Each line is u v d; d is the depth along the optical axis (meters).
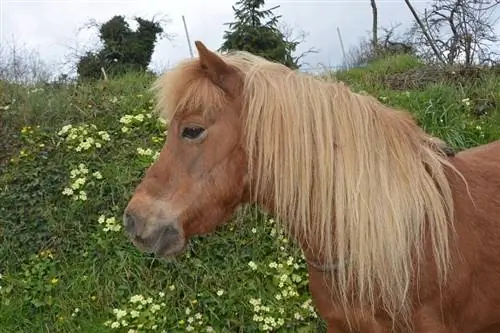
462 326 2.12
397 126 2.06
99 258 3.88
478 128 4.91
